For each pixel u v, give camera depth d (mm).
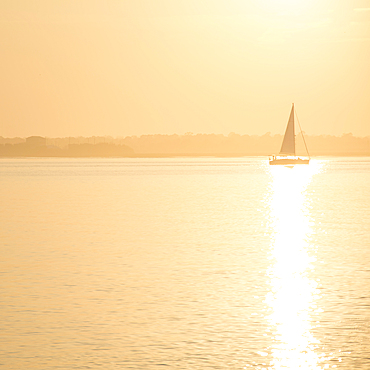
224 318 32781
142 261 49812
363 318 32688
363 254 53188
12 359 26859
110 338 29578
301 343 28750
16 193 145250
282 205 108250
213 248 56812
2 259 51000
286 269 46156
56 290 39281
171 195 135875
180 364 26219
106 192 147125
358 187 167125
